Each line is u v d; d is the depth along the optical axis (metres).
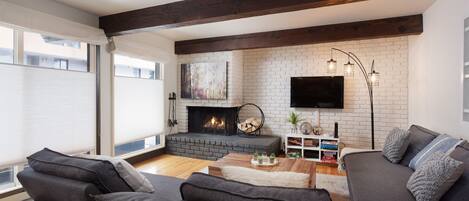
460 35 2.32
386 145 2.89
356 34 3.62
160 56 4.57
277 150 4.74
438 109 2.82
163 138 4.87
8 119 2.55
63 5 2.99
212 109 5.20
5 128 2.53
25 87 2.68
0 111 2.49
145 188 1.69
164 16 3.02
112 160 1.60
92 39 3.22
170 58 4.92
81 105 3.25
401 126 4.29
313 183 2.78
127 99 4.04
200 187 1.10
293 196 0.97
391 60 4.35
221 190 1.07
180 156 4.74
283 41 4.11
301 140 4.48
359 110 4.57
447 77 2.60
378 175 2.25
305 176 1.38
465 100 2.24
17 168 2.71
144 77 4.46
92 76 3.39
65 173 1.44
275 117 5.12
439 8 2.79
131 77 4.12
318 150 4.34
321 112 4.80
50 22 2.77
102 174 1.41
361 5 3.02
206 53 5.01
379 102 4.44
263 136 4.97
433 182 1.62
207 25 3.89
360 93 4.55
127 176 1.59
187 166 4.11
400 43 4.29
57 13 2.92
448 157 1.69
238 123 5.17
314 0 2.37
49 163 1.54
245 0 2.62
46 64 2.93
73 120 3.16
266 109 5.18
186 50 4.97
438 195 1.60
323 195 0.96
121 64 4.01
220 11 2.73
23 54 2.70
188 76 5.15
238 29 4.12
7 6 2.39
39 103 2.80
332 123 4.74
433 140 2.41
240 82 5.27
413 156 2.53
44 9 2.79
